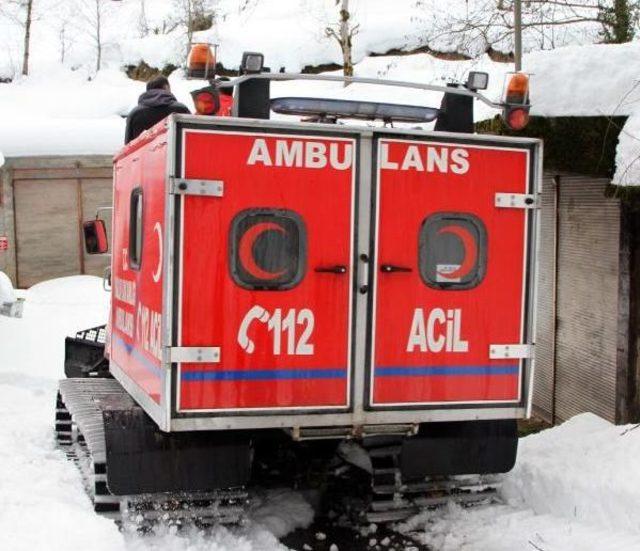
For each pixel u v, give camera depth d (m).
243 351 4.68
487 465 5.39
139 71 32.84
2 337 12.02
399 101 22.33
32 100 29.31
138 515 5.15
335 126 4.77
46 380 10.32
